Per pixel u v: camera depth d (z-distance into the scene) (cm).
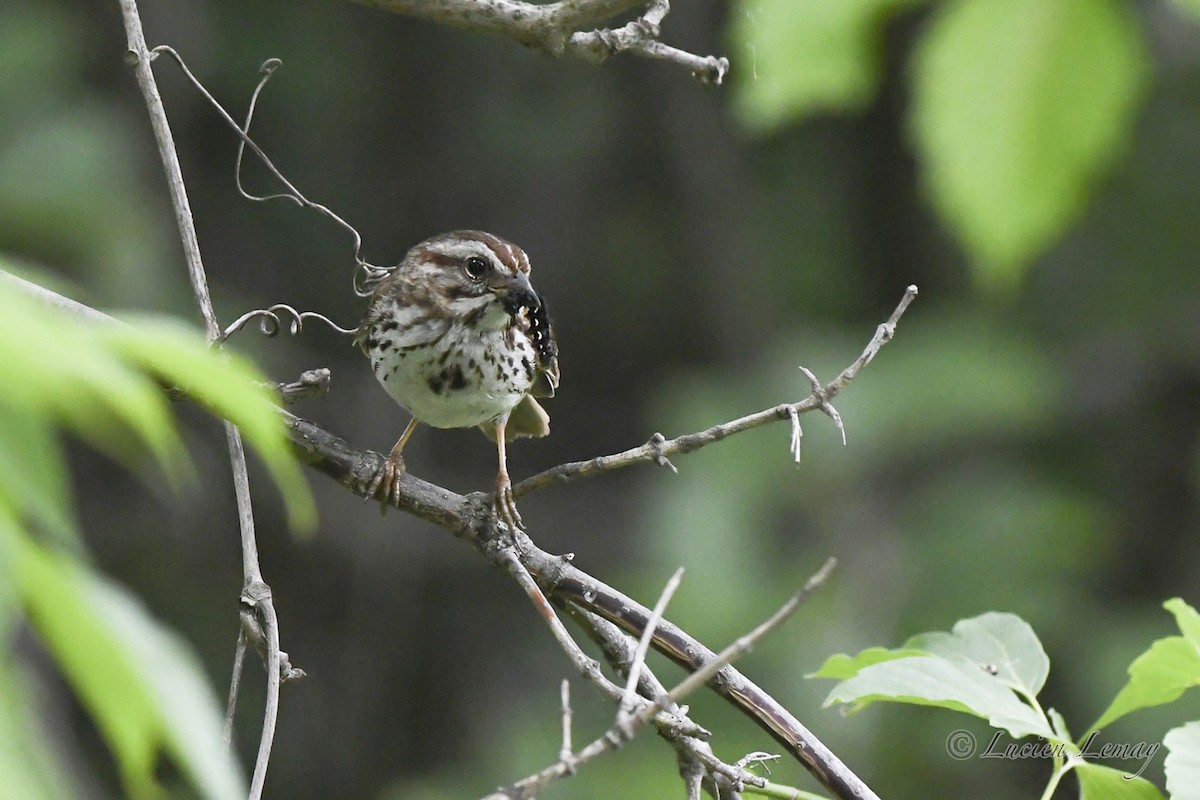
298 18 1688
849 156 1561
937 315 1449
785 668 1297
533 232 1762
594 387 1770
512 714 1616
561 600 618
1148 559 1537
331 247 1712
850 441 1370
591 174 1758
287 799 1659
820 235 1633
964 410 1365
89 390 197
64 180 1388
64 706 1210
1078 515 1452
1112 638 1384
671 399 1525
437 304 801
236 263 1655
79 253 1398
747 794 586
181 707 200
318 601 1731
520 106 1747
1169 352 1495
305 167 1719
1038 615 1385
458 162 1756
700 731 536
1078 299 1362
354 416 1716
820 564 1348
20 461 190
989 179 216
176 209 666
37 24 1475
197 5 1631
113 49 1554
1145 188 997
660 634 604
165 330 223
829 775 582
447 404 816
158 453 211
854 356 1414
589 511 1739
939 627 1345
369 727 1705
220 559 1656
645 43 614
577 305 1766
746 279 1658
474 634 1759
